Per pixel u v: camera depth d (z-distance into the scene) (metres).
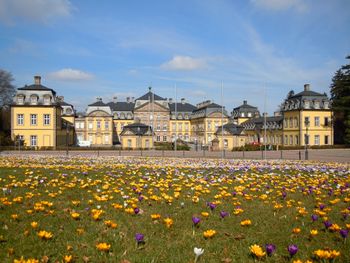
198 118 97.25
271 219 6.77
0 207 7.32
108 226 5.90
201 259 4.58
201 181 11.66
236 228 6.11
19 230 5.68
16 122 61.34
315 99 70.75
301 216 7.01
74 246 4.97
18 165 18.33
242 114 103.94
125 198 8.67
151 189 9.79
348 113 65.00
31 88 62.50
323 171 15.98
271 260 4.53
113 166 18.34
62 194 9.26
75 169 16.34
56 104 63.28
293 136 72.94
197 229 6.00
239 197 9.19
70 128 76.06
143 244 5.15
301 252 4.82
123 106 101.19
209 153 45.28
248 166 19.17
